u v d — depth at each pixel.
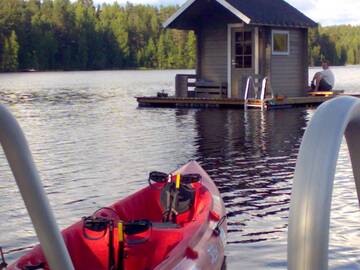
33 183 1.52
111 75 67.50
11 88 40.38
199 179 6.14
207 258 4.54
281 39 20.58
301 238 1.17
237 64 20.41
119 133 14.88
